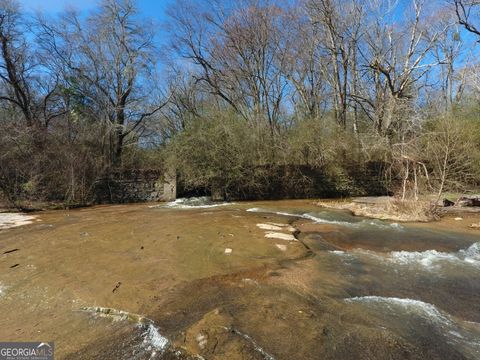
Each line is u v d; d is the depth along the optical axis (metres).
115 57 19.02
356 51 20.72
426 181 12.52
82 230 8.23
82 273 4.92
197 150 15.33
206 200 15.46
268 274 4.78
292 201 14.91
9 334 3.25
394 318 3.50
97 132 17.28
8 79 16.67
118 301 3.90
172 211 11.71
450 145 13.33
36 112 18.12
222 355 2.80
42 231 8.19
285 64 20.86
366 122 21.62
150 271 4.94
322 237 7.20
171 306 3.75
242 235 7.25
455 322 3.47
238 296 4.01
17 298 4.09
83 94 19.06
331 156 16.61
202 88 22.70
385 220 9.49
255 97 20.28
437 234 7.54
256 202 14.66
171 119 23.06
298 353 2.83
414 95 19.92
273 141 17.23
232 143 15.50
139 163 18.03
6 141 13.70
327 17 18.78
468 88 20.02
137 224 8.95
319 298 3.97
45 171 14.30
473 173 13.77
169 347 2.96
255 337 3.06
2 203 12.56
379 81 20.28
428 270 5.06
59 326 3.39
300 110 22.09
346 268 5.12
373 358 2.79
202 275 4.73
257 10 19.66
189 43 21.23
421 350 2.93
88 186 15.09
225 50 20.77
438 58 23.33
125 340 3.10
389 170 15.58
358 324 3.34
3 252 6.23
